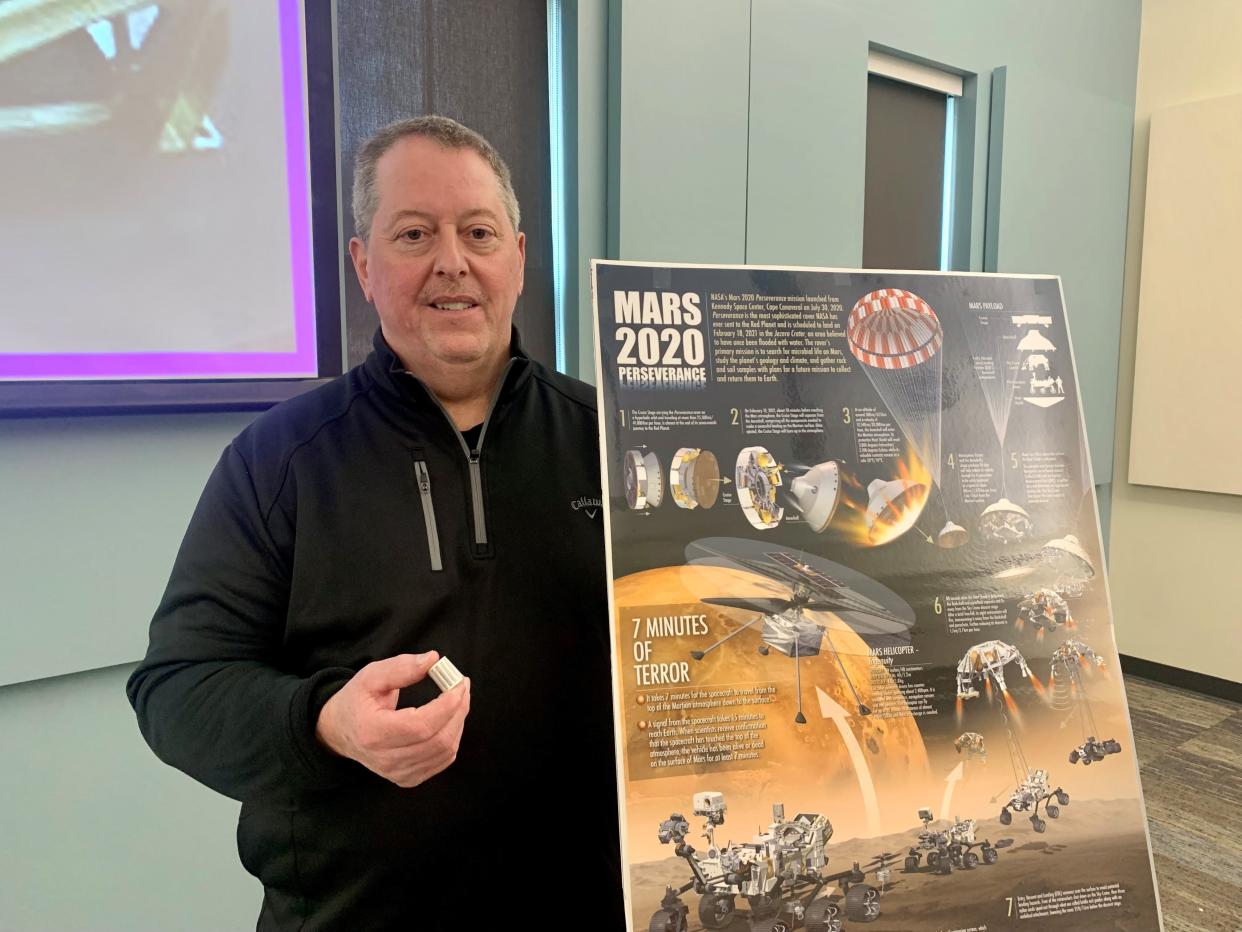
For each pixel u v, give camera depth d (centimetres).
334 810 86
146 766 148
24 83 122
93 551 138
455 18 174
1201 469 305
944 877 88
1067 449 104
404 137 92
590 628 96
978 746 92
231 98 140
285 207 148
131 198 132
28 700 136
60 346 129
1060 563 100
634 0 186
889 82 256
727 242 210
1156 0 314
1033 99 278
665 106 194
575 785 94
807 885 84
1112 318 322
